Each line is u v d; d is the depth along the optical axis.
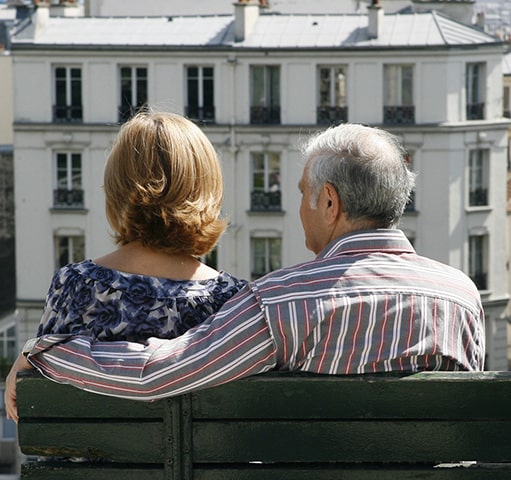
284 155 49.84
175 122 5.11
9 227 52.84
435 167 50.41
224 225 5.19
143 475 4.85
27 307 51.47
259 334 4.80
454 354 4.93
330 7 56.56
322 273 4.89
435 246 51.12
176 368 4.74
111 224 5.16
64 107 50.31
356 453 4.81
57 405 4.84
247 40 49.53
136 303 5.01
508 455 4.80
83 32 50.50
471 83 50.41
